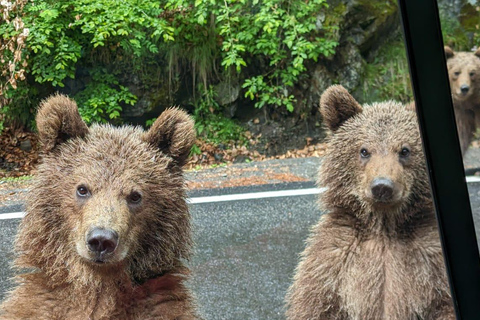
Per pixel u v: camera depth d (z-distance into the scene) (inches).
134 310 54.7
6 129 81.3
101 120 88.7
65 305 54.0
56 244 53.5
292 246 76.6
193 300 58.6
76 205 52.5
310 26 110.7
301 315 64.7
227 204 81.7
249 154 98.7
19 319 53.2
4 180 76.3
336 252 65.2
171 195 55.4
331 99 67.1
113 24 87.2
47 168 53.9
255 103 104.7
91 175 52.7
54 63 84.4
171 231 55.3
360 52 121.3
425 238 63.4
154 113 95.7
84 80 89.1
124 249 51.5
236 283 73.5
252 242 77.7
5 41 81.8
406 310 62.8
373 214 64.2
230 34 101.0
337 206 66.7
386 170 62.0
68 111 54.7
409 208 63.6
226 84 101.4
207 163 94.0
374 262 64.0
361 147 64.6
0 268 65.7
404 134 63.7
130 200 53.1
